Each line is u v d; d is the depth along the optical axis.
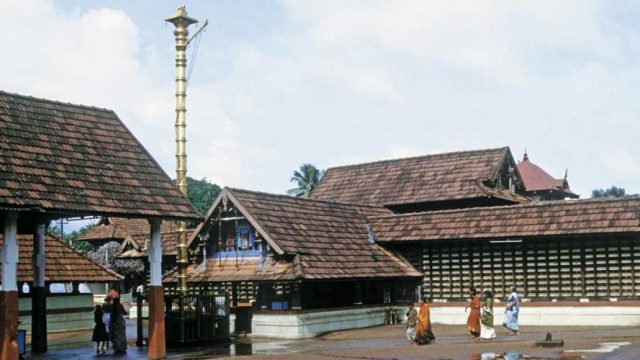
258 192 31.70
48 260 32.00
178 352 24.12
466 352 21.00
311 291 29.78
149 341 22.14
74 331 33.16
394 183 44.09
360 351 22.12
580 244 30.28
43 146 21.20
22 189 19.14
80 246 62.47
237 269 30.56
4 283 18.97
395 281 34.19
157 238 22.39
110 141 23.38
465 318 32.28
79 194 20.39
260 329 29.23
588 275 30.05
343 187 45.94
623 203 29.62
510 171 43.75
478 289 32.47
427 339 23.89
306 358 20.61
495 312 31.84
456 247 33.19
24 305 31.14
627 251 29.30
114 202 21.05
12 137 20.69
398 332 28.77
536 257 31.22
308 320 28.84
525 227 30.94
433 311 33.12
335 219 33.94
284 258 29.33
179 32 28.11
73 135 22.50
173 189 23.28
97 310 24.20
